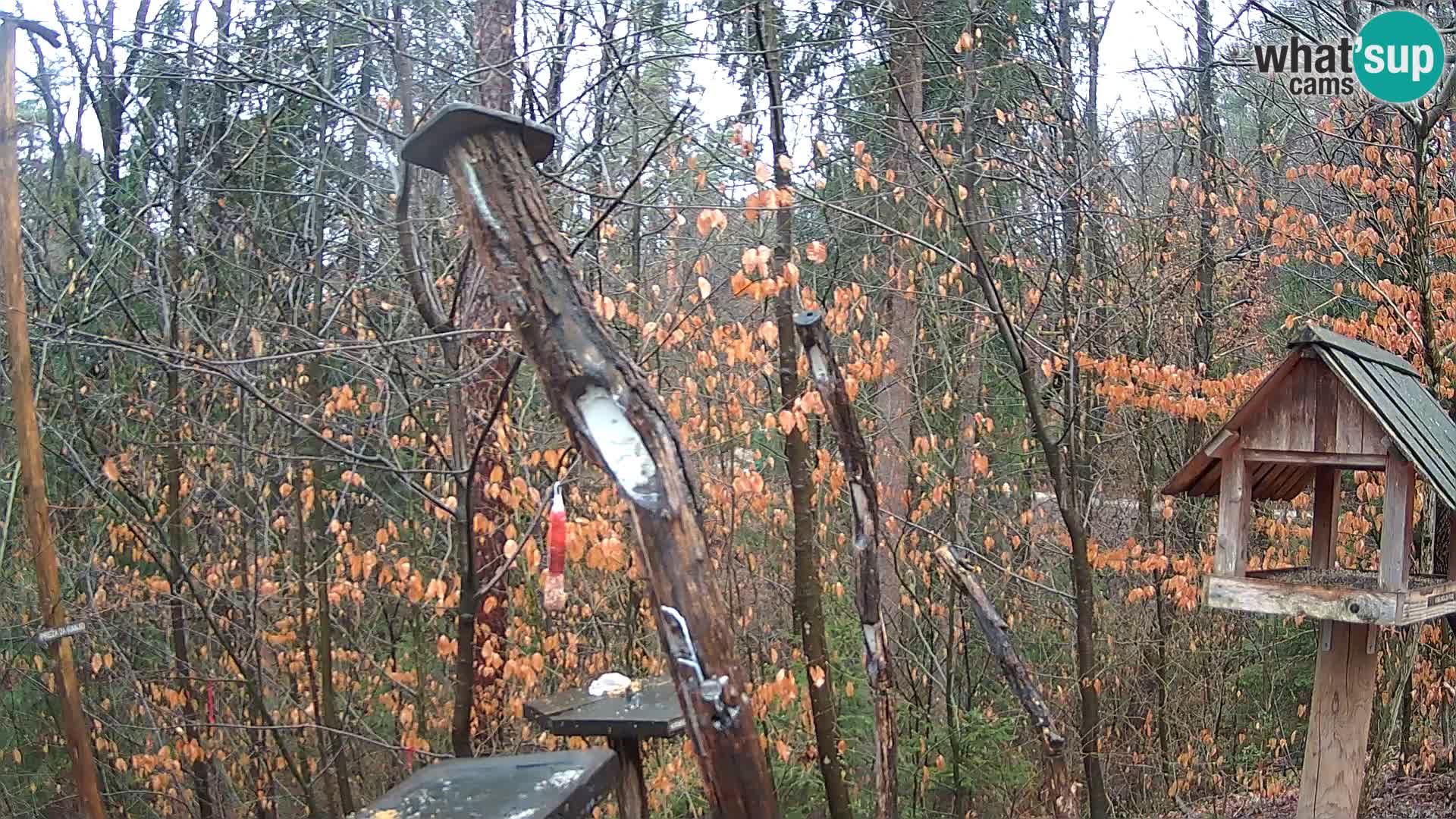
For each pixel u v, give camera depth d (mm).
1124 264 8766
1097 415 9438
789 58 7418
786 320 6129
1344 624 5031
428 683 8258
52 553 4461
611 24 5758
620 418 2668
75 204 7301
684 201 6570
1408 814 7359
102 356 7098
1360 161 8250
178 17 7059
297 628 7836
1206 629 8703
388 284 6809
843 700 7887
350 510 7961
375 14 6273
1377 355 5363
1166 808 8148
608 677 4328
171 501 7230
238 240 7262
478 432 6059
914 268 8141
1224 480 5012
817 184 7652
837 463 7199
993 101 8852
